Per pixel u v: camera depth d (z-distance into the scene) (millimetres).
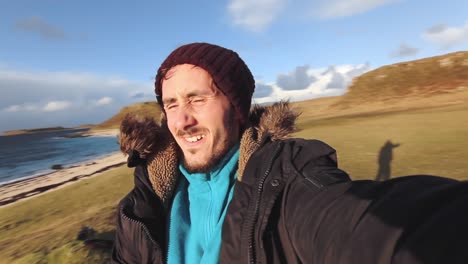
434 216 183
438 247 163
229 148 475
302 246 301
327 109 19516
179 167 529
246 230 364
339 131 6105
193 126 455
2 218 4590
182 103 458
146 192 527
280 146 411
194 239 473
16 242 2838
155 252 499
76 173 10914
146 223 499
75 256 1690
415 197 213
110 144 26859
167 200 526
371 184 277
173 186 528
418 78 18438
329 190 309
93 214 3316
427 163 2748
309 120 11094
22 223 4098
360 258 213
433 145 3471
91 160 15492
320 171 353
